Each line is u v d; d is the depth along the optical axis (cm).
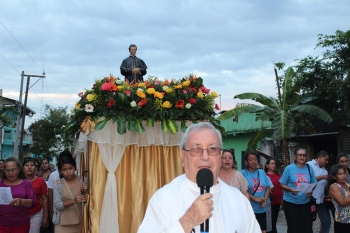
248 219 296
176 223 244
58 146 3638
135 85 579
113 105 549
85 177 604
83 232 551
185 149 292
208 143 283
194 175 284
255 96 1448
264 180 743
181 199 283
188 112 580
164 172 578
